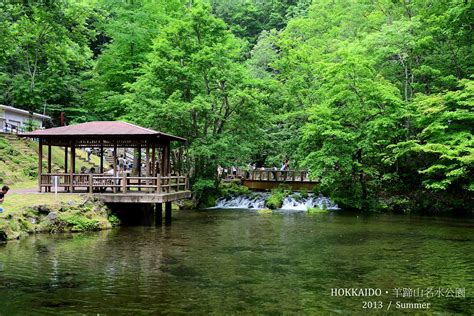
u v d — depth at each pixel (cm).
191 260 1405
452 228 2177
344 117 3047
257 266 1333
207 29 3256
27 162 3281
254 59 4800
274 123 3775
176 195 2284
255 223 2362
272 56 4709
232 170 4653
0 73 4384
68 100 4906
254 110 3206
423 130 2744
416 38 3044
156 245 1648
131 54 4003
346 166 2906
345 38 4088
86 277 1172
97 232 1891
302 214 2830
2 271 1213
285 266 1336
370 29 3828
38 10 2158
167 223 2289
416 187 3069
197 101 2969
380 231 2075
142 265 1321
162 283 1128
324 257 1475
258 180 3825
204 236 1892
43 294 1023
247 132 3316
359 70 2906
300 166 3059
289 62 3694
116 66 4016
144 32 3881
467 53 3136
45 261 1336
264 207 3231
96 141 2259
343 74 2914
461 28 2948
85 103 4684
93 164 3859
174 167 3375
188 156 3281
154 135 2133
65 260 1355
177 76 3144
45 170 3250
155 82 3156
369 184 3100
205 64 3116
